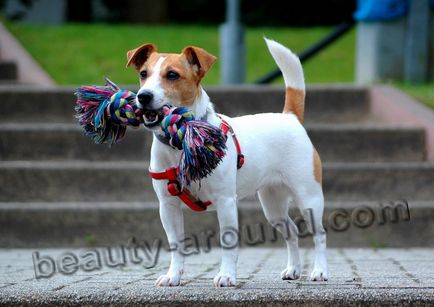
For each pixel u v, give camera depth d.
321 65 19.11
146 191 11.73
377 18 16.06
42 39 18.72
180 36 20.38
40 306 6.21
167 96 6.64
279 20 26.83
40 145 12.55
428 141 12.34
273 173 7.46
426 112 12.99
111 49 18.44
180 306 6.08
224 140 6.47
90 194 11.76
